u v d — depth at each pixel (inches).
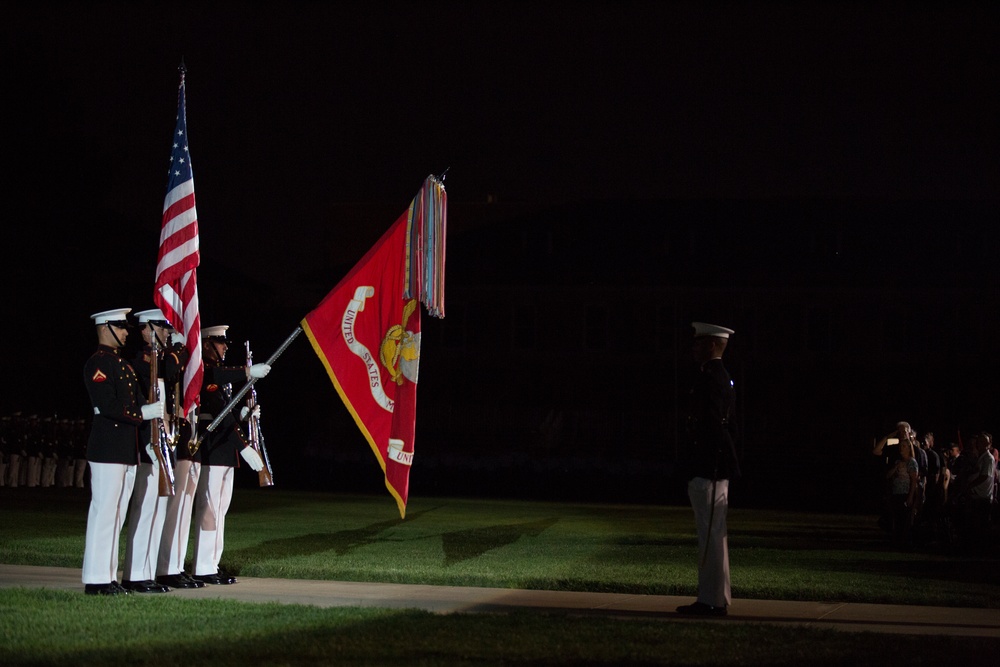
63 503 992.9
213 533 470.3
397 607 406.3
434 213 475.8
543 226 2194.9
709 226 2175.2
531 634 346.0
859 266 2047.2
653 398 2017.7
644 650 324.5
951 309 1998.0
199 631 342.6
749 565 583.8
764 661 312.5
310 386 2090.3
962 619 404.2
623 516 1008.2
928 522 826.2
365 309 480.4
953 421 1959.9
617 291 2055.9
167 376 444.1
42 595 409.1
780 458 1894.7
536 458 1681.8
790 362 2012.8
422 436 1972.2
